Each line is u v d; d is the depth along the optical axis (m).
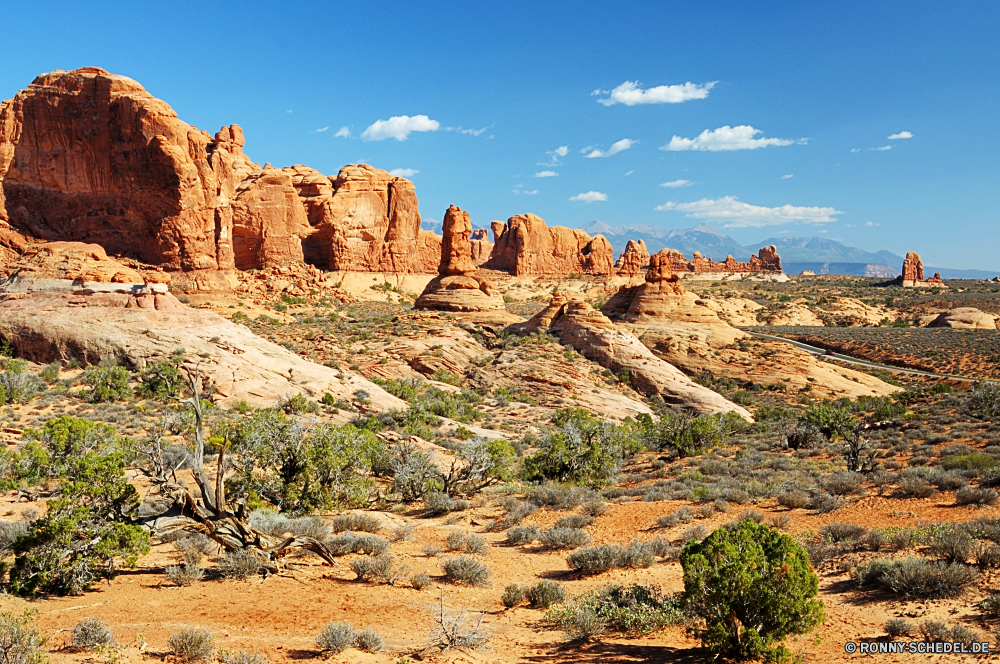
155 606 14.12
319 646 11.55
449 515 26.02
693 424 41.28
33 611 12.38
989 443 31.73
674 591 14.67
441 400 62.31
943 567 12.49
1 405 43.88
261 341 60.22
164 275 60.31
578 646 11.86
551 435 34.75
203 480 17.36
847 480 23.61
